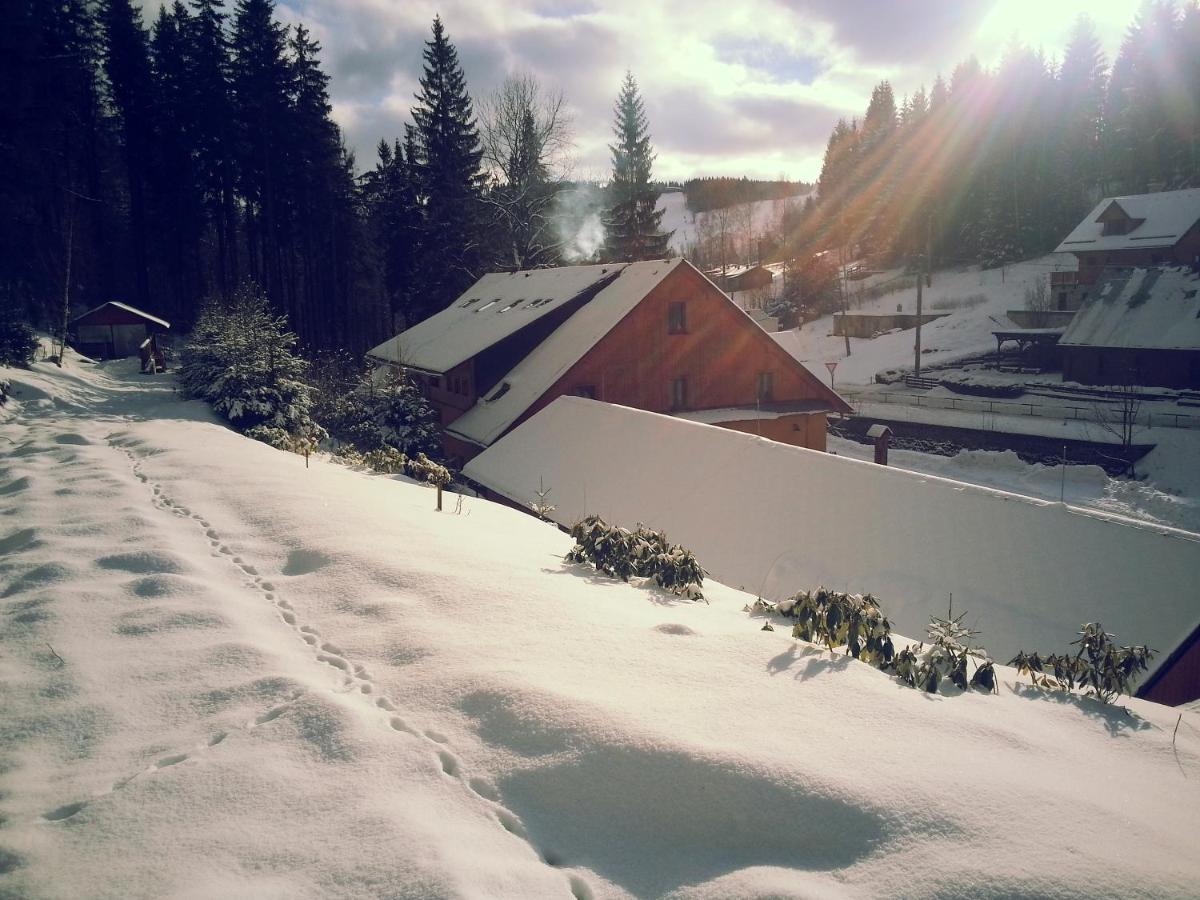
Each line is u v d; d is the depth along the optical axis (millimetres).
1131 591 10234
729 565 14062
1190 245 54594
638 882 3373
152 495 10125
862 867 3344
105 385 28406
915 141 94312
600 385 26438
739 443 17156
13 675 5160
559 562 8359
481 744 4281
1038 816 3662
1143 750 4938
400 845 3414
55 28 43219
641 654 5371
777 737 4246
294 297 50469
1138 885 3199
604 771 3938
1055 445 35906
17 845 3502
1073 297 60844
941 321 66375
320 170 49562
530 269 39906
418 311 51719
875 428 31984
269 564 7496
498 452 23531
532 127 47094
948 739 4453
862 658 5637
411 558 7285
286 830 3580
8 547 8055
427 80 49938
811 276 82938
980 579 11438
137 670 5207
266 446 15680
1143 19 84625
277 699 4797
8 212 28875
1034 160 79688
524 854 3529
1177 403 39250
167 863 3365
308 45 49125
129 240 52656
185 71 49312
